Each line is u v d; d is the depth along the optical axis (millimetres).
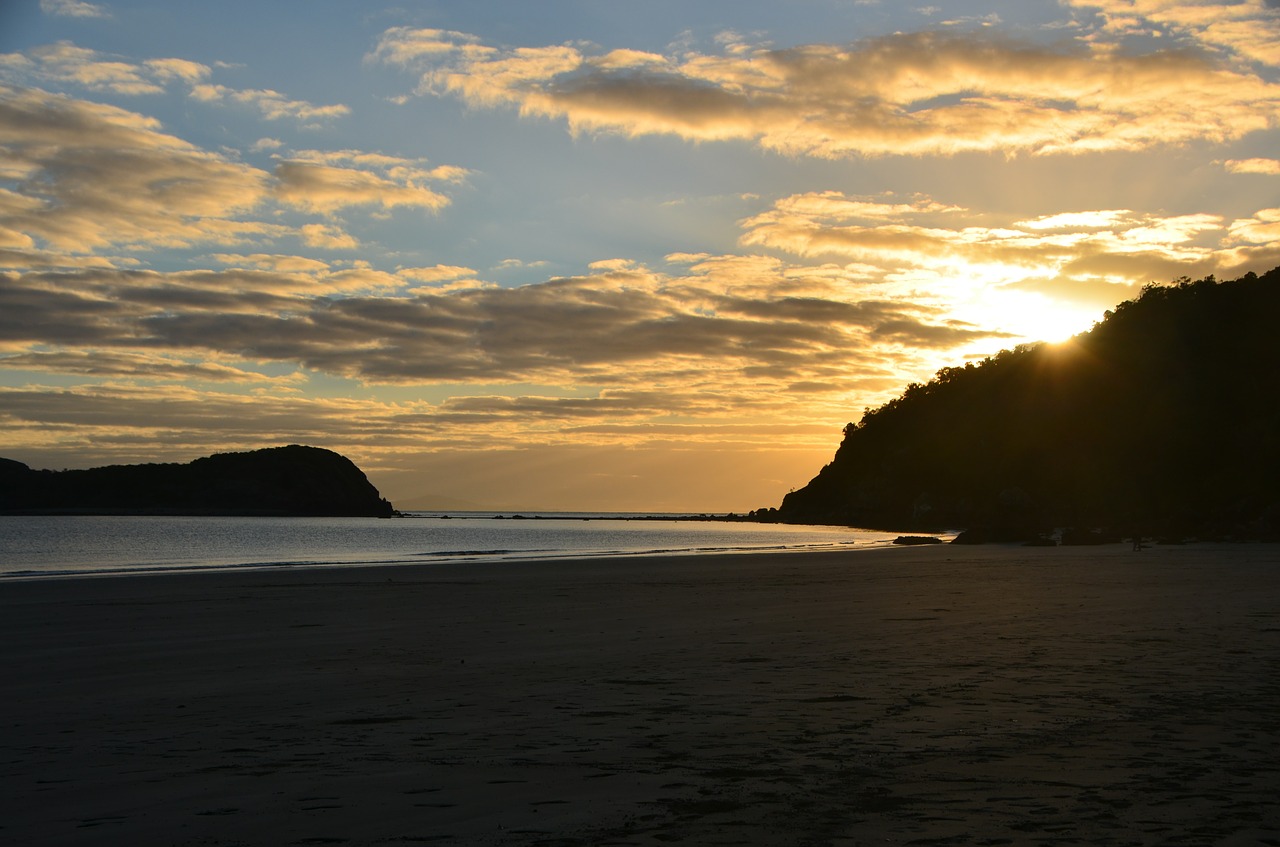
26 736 8016
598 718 8500
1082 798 5809
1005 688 9766
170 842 5180
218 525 148125
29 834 5336
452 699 9570
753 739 7570
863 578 28938
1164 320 134750
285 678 11078
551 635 15148
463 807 5754
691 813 5566
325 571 34938
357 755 7176
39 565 44000
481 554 54250
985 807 5633
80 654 13367
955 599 20984
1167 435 109500
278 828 5395
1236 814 5461
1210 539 63875
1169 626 15266
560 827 5324
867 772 6500
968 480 145750
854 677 10602
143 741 7766
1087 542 62469
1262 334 119875
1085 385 134875
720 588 25266
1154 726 7891
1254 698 9109
